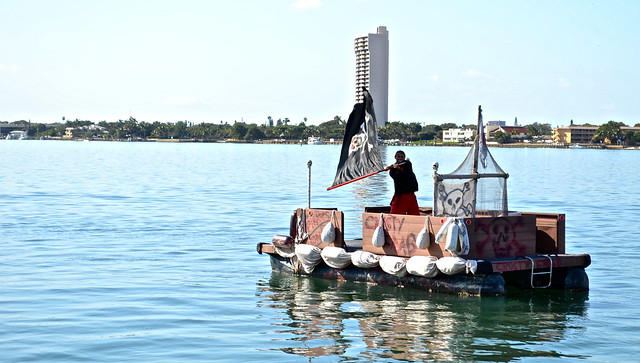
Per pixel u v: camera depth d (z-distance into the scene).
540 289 16.95
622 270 19.33
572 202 39.06
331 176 63.88
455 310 14.87
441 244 16.00
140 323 13.74
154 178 60.75
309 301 15.68
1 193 43.38
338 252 17.64
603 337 13.03
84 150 168.12
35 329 13.23
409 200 17.41
